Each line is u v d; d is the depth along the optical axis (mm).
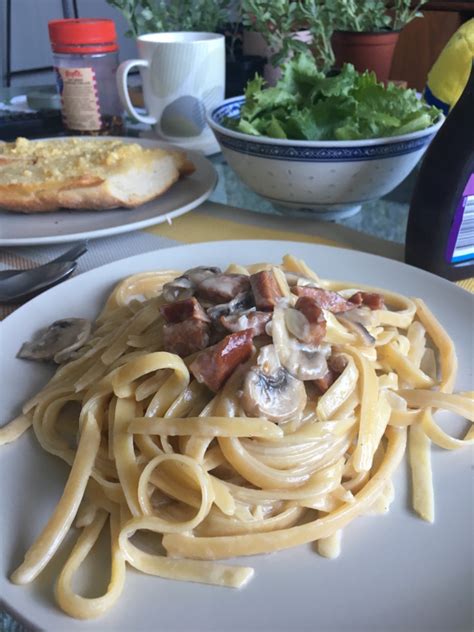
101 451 264
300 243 395
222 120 499
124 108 647
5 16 1603
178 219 476
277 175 431
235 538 221
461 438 266
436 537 220
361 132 443
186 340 266
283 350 256
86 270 405
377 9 621
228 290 276
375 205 494
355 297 324
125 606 198
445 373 297
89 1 1697
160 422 249
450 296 346
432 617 192
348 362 273
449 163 354
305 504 244
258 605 198
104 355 290
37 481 245
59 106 716
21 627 206
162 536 231
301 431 260
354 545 219
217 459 260
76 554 217
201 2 776
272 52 693
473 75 351
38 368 304
